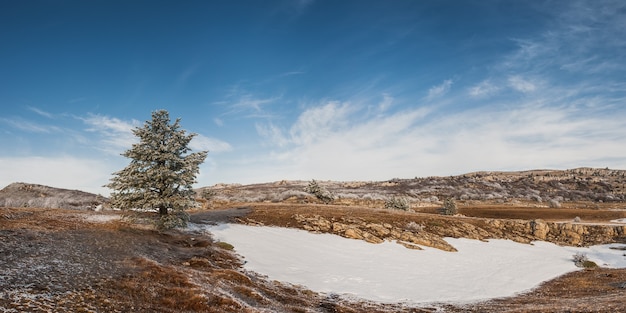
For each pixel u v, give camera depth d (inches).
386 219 1733.5
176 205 1070.4
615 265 1393.9
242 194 3764.8
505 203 4286.4
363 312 708.7
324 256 1177.4
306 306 698.2
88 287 508.1
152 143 1063.6
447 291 954.1
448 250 1435.8
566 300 824.3
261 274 898.7
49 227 862.5
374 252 1293.1
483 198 4830.2
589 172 7790.4
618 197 5251.0
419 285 985.5
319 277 963.3
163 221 1053.8
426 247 1440.7
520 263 1355.8
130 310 461.7
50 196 2292.1
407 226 1664.6
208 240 1123.9
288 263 1046.4
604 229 1891.0
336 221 1635.1
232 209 1870.1
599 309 615.8
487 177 7052.2
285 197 3147.1
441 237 1624.0
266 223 1556.3
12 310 392.2
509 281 1103.6
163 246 898.7
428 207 3270.2
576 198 5206.7
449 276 1104.2
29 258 598.9
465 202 4313.5
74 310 426.3
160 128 1103.0
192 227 1273.4
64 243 735.7
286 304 684.1
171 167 1112.2
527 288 1045.2
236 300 589.6
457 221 1861.5
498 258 1403.8
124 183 1037.8
